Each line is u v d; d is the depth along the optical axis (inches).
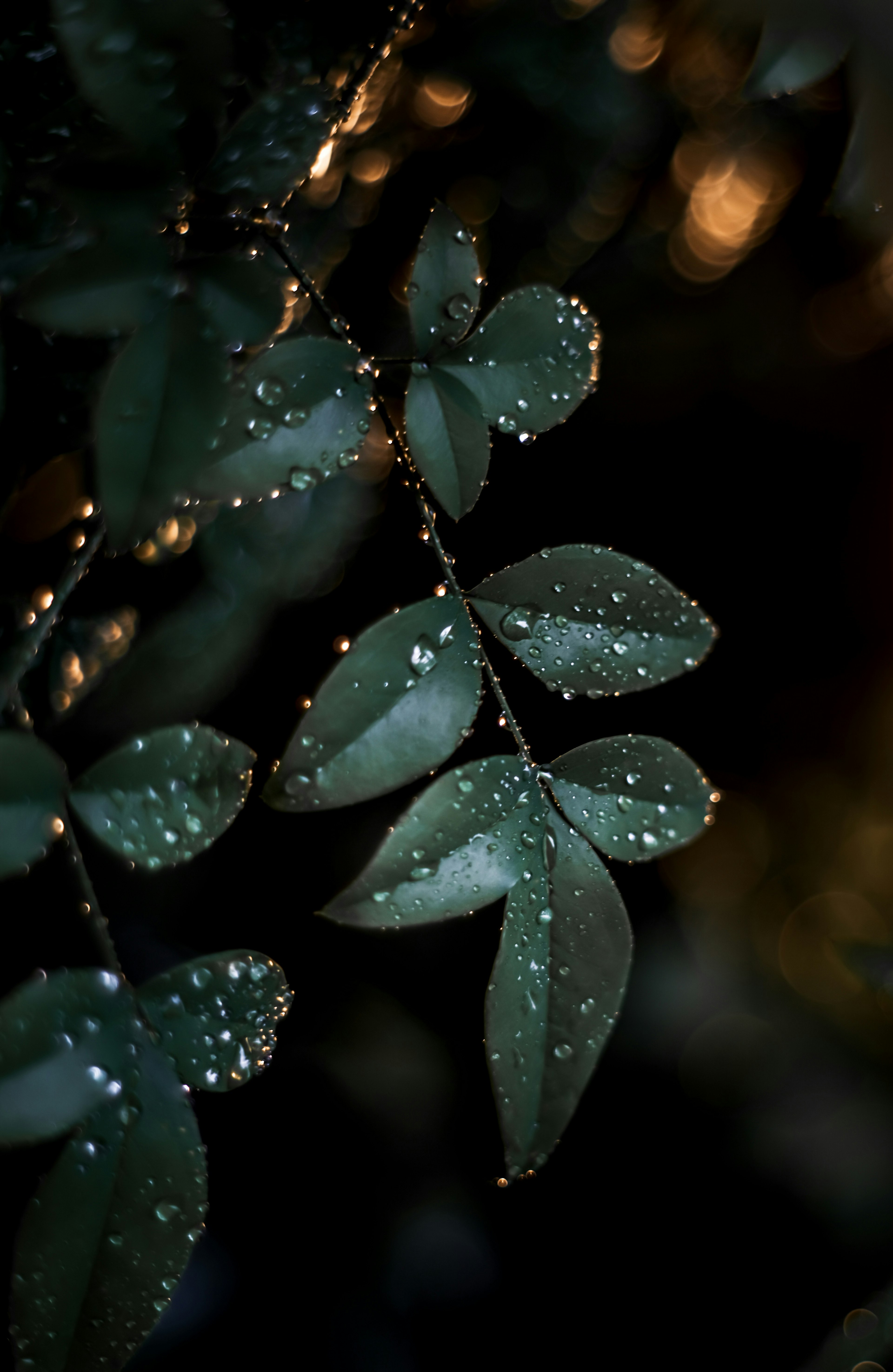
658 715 31.3
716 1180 26.3
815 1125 27.3
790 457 29.1
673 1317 23.7
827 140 19.4
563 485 26.2
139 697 17.2
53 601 11.4
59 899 15.6
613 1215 25.2
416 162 17.6
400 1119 22.8
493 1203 24.2
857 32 11.4
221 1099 21.3
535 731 23.7
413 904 11.0
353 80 11.4
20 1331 10.6
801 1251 25.0
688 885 32.0
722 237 21.7
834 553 31.1
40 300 10.5
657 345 24.9
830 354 26.4
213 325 10.7
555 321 11.5
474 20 16.6
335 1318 20.6
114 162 10.6
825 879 32.3
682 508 28.6
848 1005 29.5
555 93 17.8
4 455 12.8
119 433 10.5
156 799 10.9
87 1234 10.7
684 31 16.9
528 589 11.5
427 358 11.4
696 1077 28.1
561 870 11.3
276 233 11.2
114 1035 10.9
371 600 20.7
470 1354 21.8
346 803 11.0
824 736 33.5
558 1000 11.1
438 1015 23.9
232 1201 20.9
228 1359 19.4
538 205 19.1
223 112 10.7
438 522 20.4
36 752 10.8
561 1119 11.0
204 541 16.6
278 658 20.6
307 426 11.0
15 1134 10.6
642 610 11.5
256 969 11.1
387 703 11.2
